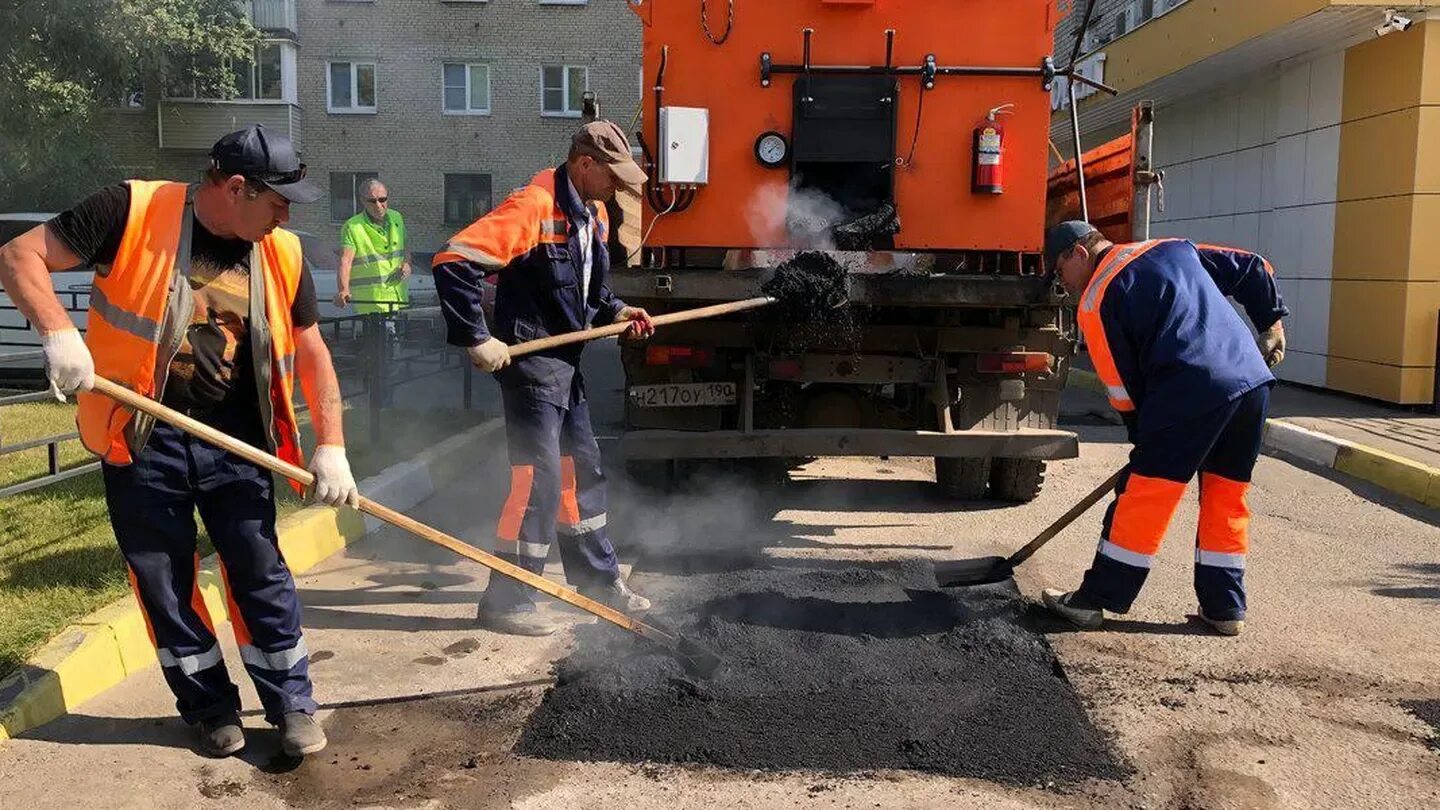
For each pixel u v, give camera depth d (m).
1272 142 12.07
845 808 2.84
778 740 3.20
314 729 3.11
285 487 5.75
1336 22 9.70
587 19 27.23
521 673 3.74
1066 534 5.69
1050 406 5.71
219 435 2.81
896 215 5.50
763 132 5.48
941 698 3.51
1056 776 3.02
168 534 2.99
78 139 23.20
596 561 4.26
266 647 3.09
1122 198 5.59
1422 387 9.84
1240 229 12.84
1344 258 10.75
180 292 2.83
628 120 27.62
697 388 5.53
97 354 2.83
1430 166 9.65
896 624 4.19
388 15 27.06
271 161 2.78
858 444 5.43
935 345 5.59
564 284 4.00
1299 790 2.96
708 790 2.93
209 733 3.09
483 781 2.98
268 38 26.14
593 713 3.36
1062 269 4.35
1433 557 5.33
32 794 2.86
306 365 3.15
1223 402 3.87
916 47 5.41
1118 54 13.83
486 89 27.45
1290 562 5.22
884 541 5.52
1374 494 6.86
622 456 5.45
